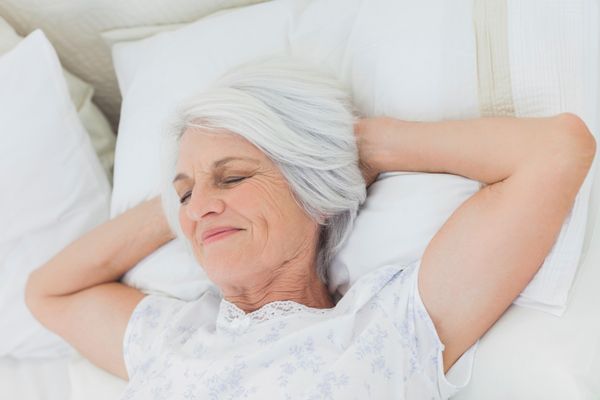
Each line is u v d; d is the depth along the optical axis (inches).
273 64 43.9
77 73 65.5
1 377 55.2
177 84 52.7
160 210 49.7
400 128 42.4
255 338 41.0
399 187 43.3
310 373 38.4
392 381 38.5
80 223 56.1
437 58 43.9
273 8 52.7
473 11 43.9
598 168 40.4
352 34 48.8
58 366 56.0
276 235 41.5
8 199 53.9
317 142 42.3
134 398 42.1
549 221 36.9
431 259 38.9
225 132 42.0
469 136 39.8
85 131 57.0
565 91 40.6
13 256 54.6
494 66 42.6
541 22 41.8
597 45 40.9
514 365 37.5
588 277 37.9
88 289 50.4
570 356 36.2
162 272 49.8
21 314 54.7
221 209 41.0
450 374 39.4
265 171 41.9
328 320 39.8
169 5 59.2
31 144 54.2
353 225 44.6
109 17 60.9
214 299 48.4
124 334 46.8
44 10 61.1
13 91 54.1
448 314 38.6
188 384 40.7
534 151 37.5
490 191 38.8
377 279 40.7
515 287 37.8
